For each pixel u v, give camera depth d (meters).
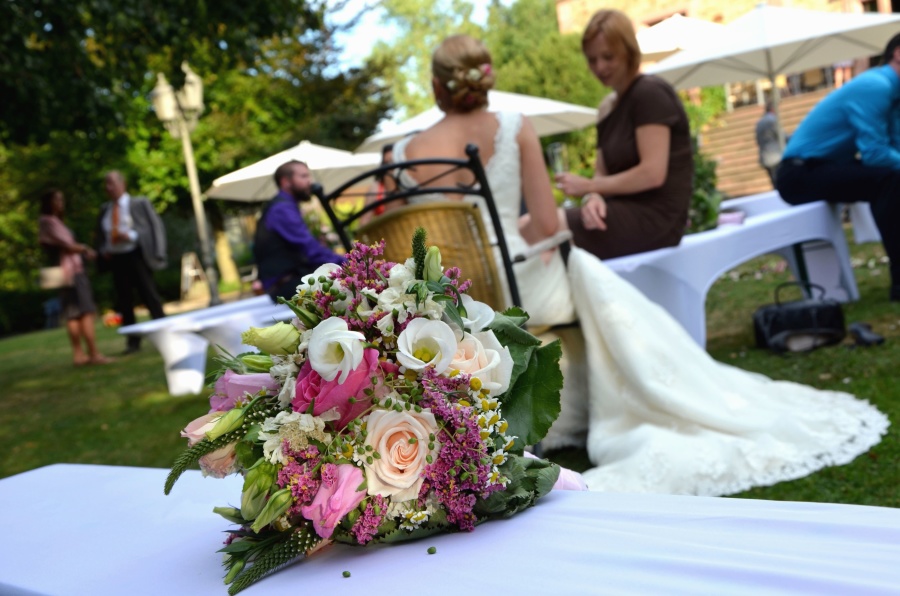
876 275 6.68
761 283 7.62
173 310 20.62
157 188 21.64
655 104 3.77
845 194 5.14
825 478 2.70
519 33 30.09
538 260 3.29
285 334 1.17
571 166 18.25
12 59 7.23
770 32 6.57
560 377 1.26
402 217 2.81
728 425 2.97
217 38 8.07
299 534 1.12
